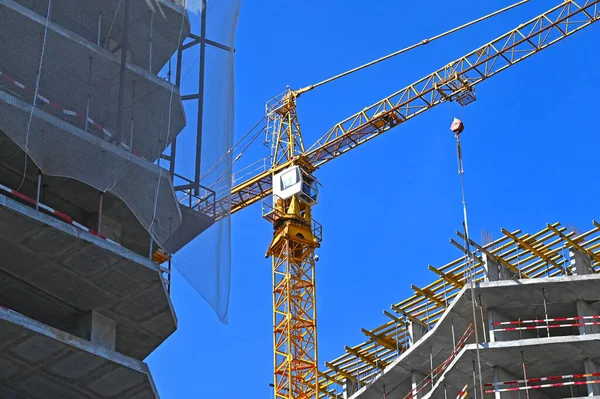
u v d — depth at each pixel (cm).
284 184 8575
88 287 4603
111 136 4497
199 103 4506
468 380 6147
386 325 6656
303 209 8681
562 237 6328
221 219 4288
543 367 6066
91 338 4656
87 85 4438
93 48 4459
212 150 4412
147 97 4534
